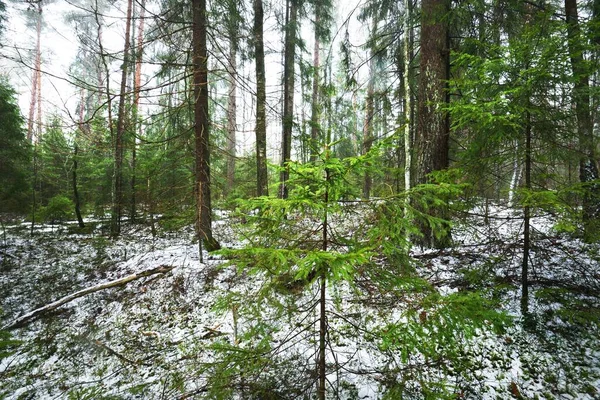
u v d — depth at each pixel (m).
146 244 8.82
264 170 9.39
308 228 2.30
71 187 14.31
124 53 5.89
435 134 5.88
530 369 3.00
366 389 2.83
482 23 5.93
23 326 5.07
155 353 3.95
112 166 11.30
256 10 9.53
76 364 3.90
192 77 6.86
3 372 3.86
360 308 3.60
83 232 11.77
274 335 3.57
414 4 6.77
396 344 1.78
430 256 5.55
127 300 5.62
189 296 5.44
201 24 6.50
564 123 3.46
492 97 3.60
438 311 1.88
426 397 1.92
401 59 8.25
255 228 2.16
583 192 2.99
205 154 6.87
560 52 3.10
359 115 14.12
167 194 7.09
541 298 3.79
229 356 2.19
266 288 2.13
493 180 4.10
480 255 5.17
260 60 9.45
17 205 10.08
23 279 7.07
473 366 3.07
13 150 9.20
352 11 7.58
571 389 2.75
